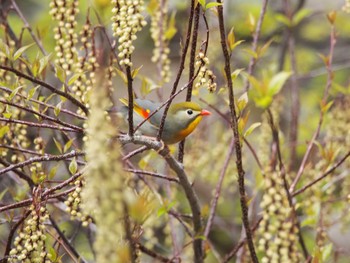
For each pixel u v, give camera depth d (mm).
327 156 9820
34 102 8219
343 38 19969
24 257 7152
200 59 7660
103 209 4680
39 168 9125
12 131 9242
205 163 12195
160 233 13938
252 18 11008
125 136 7973
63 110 7988
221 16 7379
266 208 7219
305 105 17188
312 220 9461
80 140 11820
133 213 6129
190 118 9414
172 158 8508
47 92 11516
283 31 17547
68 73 8773
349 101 11875
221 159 12125
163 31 11031
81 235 12805
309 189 11000
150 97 15875
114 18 7379
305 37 19297
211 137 14234
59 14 8719
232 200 15242
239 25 17312
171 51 17406
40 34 10672
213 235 16188
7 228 12195
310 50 19125
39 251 7363
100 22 10391
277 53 16969
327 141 11633
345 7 10734
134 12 7273
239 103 8180
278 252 7113
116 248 5285
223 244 16188
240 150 7688
